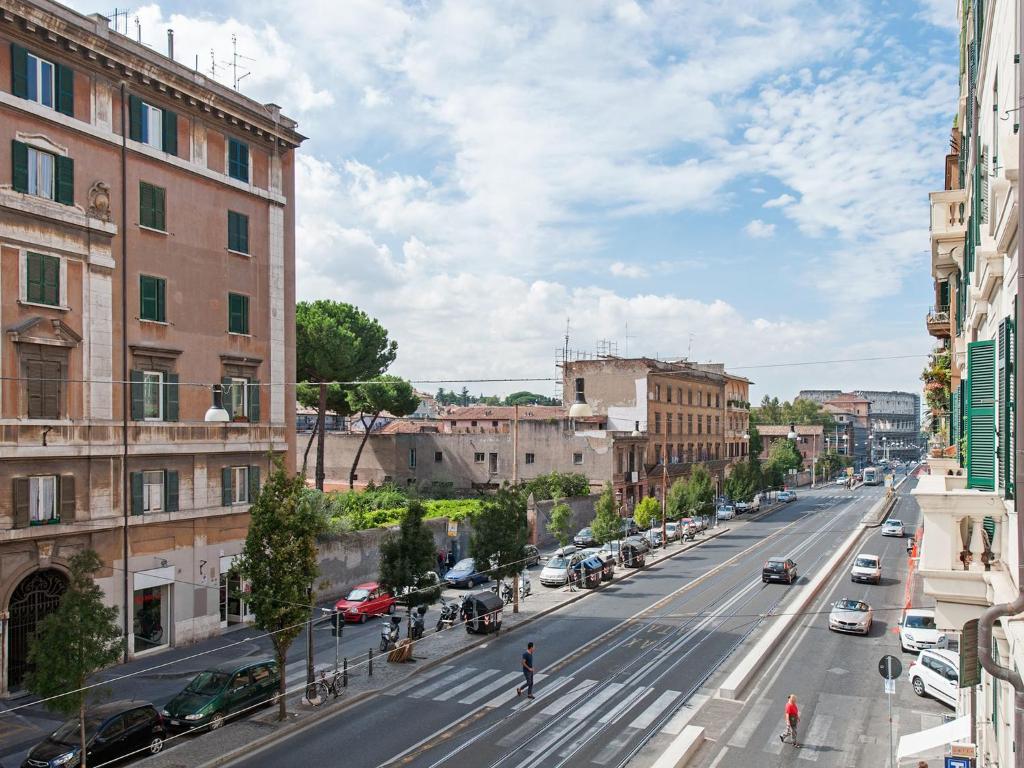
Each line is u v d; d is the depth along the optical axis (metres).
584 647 29.61
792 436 67.69
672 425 78.94
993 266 10.70
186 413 30.20
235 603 32.47
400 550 29.05
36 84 25.22
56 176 25.78
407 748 19.73
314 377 55.75
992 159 11.22
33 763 17.36
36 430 24.59
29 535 24.31
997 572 10.74
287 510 22.05
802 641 30.78
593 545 54.75
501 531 34.91
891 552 53.62
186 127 30.61
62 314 25.77
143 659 27.92
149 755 19.34
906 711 22.75
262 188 34.06
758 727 21.38
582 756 19.14
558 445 66.62
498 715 22.16
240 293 32.88
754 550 54.69
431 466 69.19
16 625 24.45
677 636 31.16
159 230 29.33
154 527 28.80
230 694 21.67
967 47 17.03
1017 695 6.70
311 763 18.86
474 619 31.09
